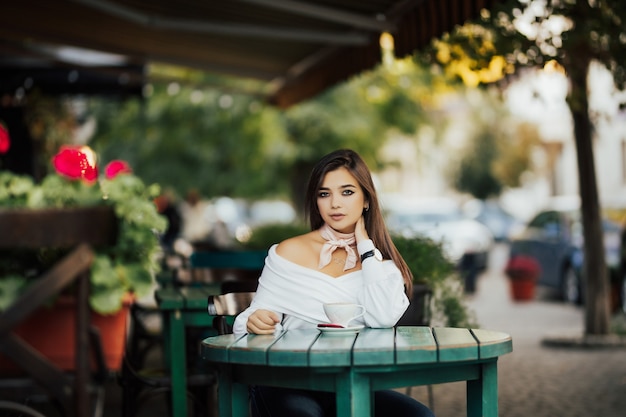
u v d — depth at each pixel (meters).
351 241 4.26
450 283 6.94
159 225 5.43
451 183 51.03
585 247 11.81
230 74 13.38
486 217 43.03
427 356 3.38
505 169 48.16
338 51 10.92
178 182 23.61
